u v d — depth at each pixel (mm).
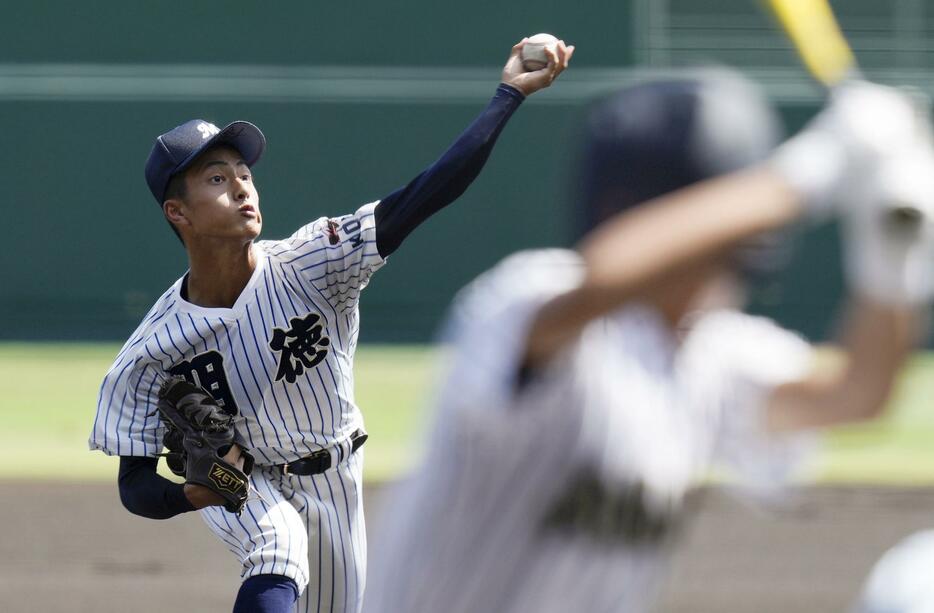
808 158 5902
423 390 41938
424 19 54438
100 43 53875
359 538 15641
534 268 7148
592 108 7062
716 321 8109
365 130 54469
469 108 54562
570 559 7664
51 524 27547
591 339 7277
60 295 54344
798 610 22297
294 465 15117
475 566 7723
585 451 7352
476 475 7477
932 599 7762
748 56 55031
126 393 14711
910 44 55469
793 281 54625
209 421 14312
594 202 6836
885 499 29625
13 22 53719
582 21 54906
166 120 54125
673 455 7652
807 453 8266
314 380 14945
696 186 6652
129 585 23578
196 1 53938
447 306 54906
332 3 54062
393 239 14664
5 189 54062
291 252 14852
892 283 6539
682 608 22312
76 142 54062
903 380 7367
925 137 6008
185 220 14492
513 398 7129
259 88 54125
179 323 14555
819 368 7871
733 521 27609
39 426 37281
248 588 14086
